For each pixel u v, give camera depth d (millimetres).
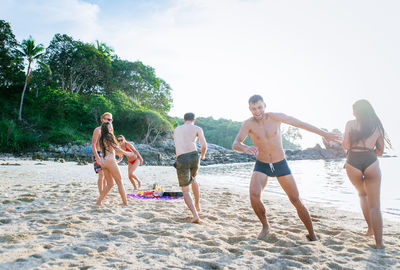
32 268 2221
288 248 2861
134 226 3689
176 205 5590
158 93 66000
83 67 49844
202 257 2607
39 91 46688
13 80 46438
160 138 54500
